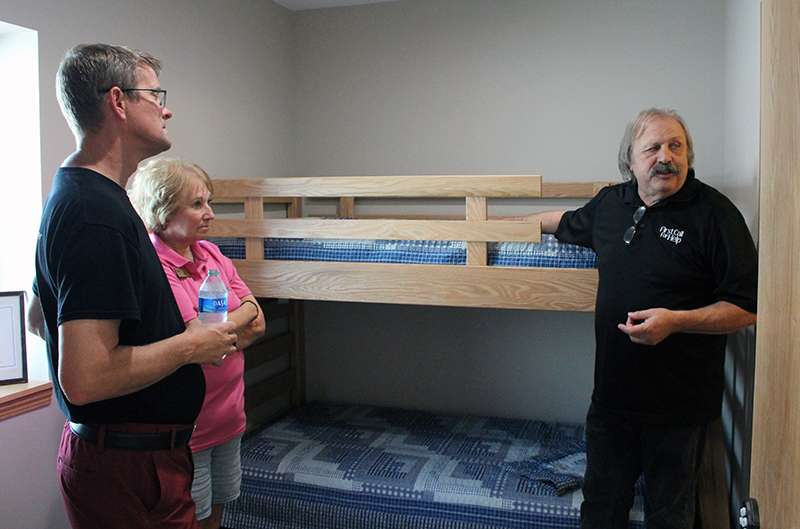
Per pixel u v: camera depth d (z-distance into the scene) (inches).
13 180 86.9
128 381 49.8
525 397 132.2
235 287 82.1
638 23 120.5
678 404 75.5
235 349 58.7
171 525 55.9
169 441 55.5
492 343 133.6
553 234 89.0
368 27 136.6
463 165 132.1
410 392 139.2
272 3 134.1
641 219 76.5
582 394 129.0
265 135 132.6
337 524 98.6
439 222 86.9
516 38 127.3
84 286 48.2
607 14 122.0
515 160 128.8
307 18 140.8
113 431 53.2
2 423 80.8
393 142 136.4
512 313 132.1
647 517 79.3
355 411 135.2
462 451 110.7
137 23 100.0
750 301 70.7
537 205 126.7
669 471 76.9
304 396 144.9
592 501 81.5
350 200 136.1
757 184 85.0
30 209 86.0
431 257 88.9
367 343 141.3
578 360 129.0
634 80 121.3
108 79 51.6
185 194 73.1
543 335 130.6
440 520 94.5
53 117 86.6
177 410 55.8
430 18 132.3
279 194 93.5
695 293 74.5
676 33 118.7
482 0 128.7
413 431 121.7
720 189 117.8
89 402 48.6
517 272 85.3
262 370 133.6
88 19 91.6
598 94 123.3
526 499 92.4
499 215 128.6
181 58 109.3
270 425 125.1
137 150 55.0
